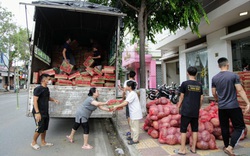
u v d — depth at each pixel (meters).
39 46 6.18
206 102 11.01
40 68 6.36
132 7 7.86
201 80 12.61
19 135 5.63
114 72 5.71
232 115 3.58
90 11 5.27
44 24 6.87
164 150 3.97
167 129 4.45
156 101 5.71
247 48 9.46
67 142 5.04
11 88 39.97
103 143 5.03
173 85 13.01
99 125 7.09
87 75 5.52
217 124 4.54
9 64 31.16
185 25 8.26
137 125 4.45
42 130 4.43
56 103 5.04
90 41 9.25
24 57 29.25
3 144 4.83
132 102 4.46
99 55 8.38
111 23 7.52
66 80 5.35
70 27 8.26
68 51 7.62
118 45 5.86
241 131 3.54
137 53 19.20
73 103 5.12
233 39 9.99
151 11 8.16
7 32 25.05
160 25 8.52
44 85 4.51
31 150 4.42
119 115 8.09
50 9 6.23
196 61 13.08
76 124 4.86
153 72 20.27
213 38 11.19
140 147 4.18
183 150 3.70
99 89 5.24
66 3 5.52
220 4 9.36
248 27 8.35
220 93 3.74
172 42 13.79
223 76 3.71
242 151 3.77
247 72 5.86
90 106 4.60
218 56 10.78
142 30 7.79
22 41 28.34
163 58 17.81
